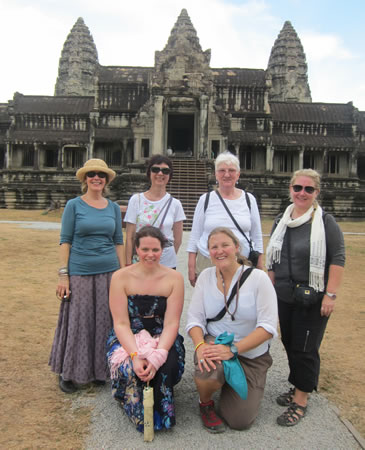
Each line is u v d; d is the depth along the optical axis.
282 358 6.60
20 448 4.07
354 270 14.31
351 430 4.50
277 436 4.39
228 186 5.94
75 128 45.94
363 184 45.50
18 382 5.51
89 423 4.57
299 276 5.02
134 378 4.58
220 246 4.83
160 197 6.26
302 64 62.12
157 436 4.36
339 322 8.41
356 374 5.97
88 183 5.65
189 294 10.01
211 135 40.00
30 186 41.59
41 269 13.15
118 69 46.78
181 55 38.03
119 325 4.93
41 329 7.55
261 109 44.72
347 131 45.44
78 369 5.30
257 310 4.81
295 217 5.23
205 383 4.46
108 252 5.66
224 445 4.21
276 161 45.75
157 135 38.16
